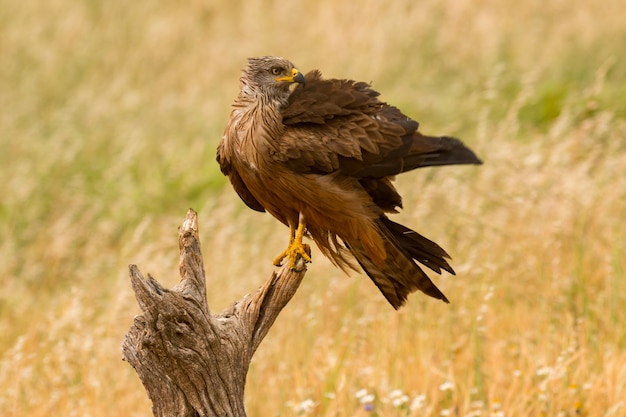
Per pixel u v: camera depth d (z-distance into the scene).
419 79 28.66
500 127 22.89
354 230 11.05
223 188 23.75
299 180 10.95
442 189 19.66
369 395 13.19
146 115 28.80
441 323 15.18
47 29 34.25
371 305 16.17
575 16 30.73
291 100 11.34
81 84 31.08
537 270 16.19
